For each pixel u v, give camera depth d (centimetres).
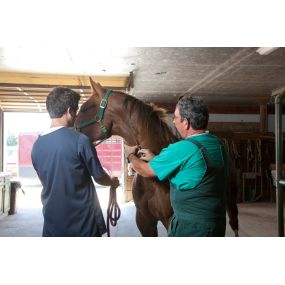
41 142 132
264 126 749
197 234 127
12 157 1198
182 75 494
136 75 493
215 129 771
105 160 828
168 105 738
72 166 128
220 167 130
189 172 127
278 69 455
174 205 134
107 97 171
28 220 500
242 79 524
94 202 136
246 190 743
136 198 194
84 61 411
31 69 450
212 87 591
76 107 139
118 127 171
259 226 465
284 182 177
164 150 133
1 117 710
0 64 427
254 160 751
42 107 708
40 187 958
